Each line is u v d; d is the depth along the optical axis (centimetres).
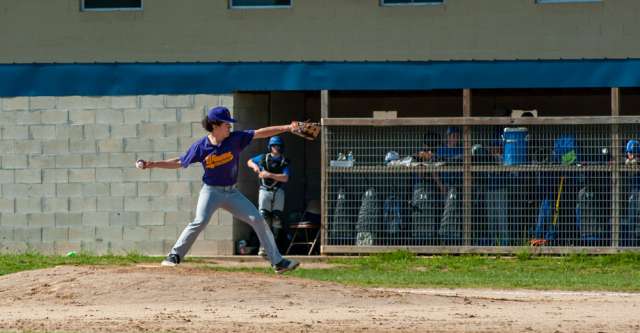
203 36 6031
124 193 5994
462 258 5625
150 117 5975
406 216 5753
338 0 5978
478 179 5734
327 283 3797
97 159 6012
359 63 5853
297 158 6475
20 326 2950
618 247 5641
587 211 5653
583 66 5778
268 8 6012
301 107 6538
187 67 5950
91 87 6012
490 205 5709
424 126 5766
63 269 3872
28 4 6125
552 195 5688
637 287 4562
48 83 6034
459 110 6475
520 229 5706
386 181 5769
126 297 3491
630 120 5631
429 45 5950
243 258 5812
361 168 5756
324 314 3225
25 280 3753
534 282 4759
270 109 6462
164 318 3097
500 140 5728
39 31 6119
